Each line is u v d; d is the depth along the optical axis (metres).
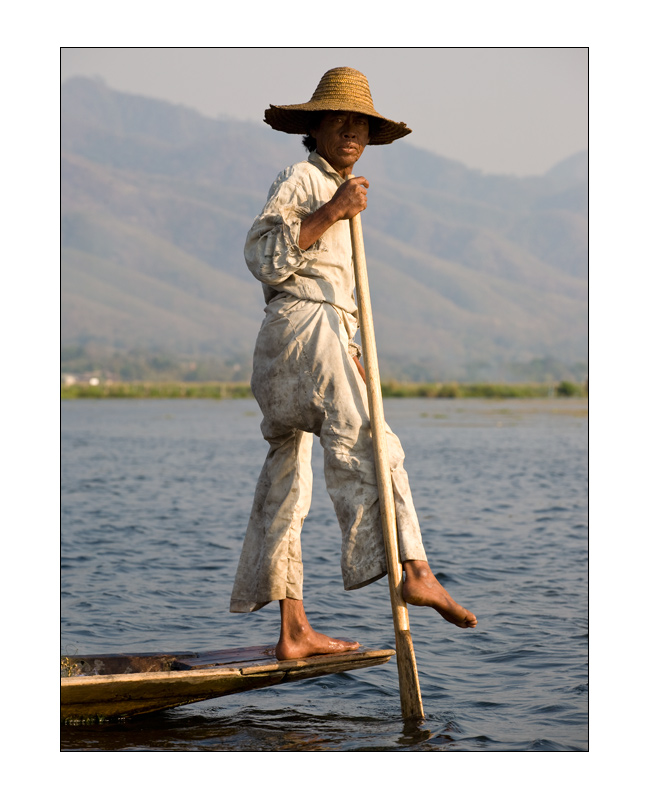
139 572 9.09
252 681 4.75
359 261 4.58
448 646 6.39
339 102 4.75
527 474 19.47
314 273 4.73
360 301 4.59
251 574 5.01
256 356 4.86
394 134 5.12
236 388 100.31
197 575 8.98
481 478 18.66
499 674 5.73
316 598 7.85
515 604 7.71
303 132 5.10
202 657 5.05
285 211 4.66
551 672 5.75
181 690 4.65
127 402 75.12
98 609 7.46
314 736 4.64
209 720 4.88
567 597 7.99
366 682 5.59
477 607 7.62
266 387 4.77
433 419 46.00
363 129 4.88
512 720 4.88
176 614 7.32
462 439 30.97
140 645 6.36
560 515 13.33
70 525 12.18
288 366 4.69
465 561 9.72
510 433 34.44
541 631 6.80
